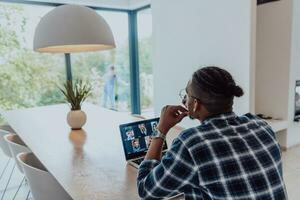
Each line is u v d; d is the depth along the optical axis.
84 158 1.66
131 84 6.41
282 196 0.98
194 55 4.34
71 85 2.39
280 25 3.93
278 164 1.01
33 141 2.05
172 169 0.92
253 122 1.06
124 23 6.14
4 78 4.88
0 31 4.77
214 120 1.00
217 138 0.94
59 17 1.80
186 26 4.41
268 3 4.01
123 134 1.60
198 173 0.90
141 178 1.04
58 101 5.44
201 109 1.03
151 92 6.11
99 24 1.88
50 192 1.54
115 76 6.15
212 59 4.07
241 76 3.71
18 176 3.38
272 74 4.12
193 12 4.25
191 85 1.03
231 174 0.90
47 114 3.11
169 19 4.71
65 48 2.29
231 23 3.74
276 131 3.93
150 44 5.98
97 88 5.92
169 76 4.88
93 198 1.17
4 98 4.91
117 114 3.01
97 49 2.29
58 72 5.41
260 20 4.14
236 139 0.96
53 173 1.44
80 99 2.38
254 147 0.97
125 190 1.24
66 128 2.43
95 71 5.85
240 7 3.61
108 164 1.55
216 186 0.90
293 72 3.99
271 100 4.18
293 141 4.21
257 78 4.30
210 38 4.05
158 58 5.08
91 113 3.07
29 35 5.05
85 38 1.79
